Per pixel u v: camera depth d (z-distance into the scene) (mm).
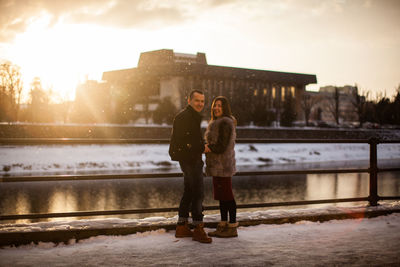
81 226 4246
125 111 76062
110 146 42531
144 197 26812
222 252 3773
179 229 4289
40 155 39125
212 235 4359
